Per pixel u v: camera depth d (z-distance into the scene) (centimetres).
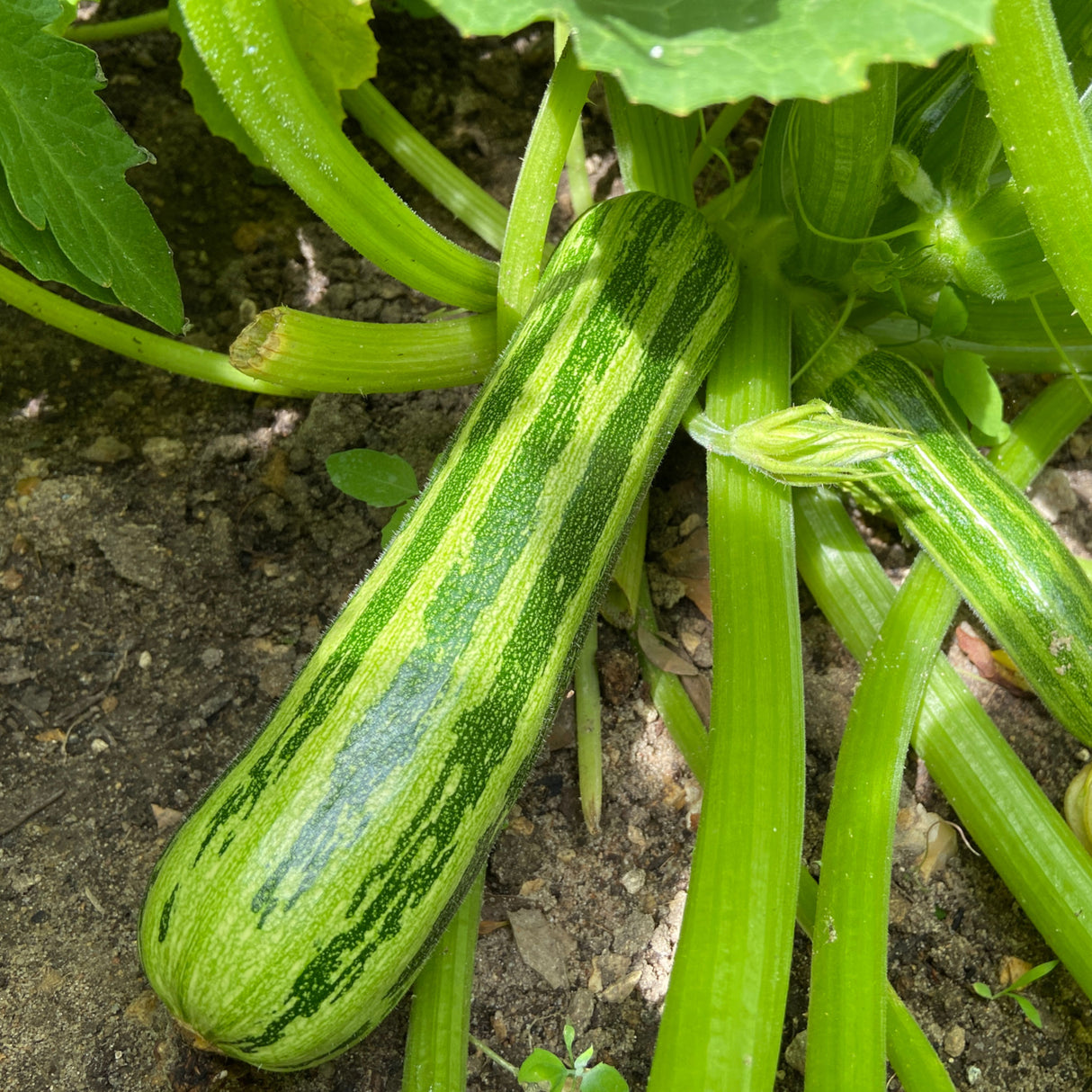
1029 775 34
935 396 36
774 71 21
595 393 31
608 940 36
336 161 31
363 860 26
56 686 39
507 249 34
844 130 31
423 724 27
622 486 31
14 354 44
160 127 49
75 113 29
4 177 30
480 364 37
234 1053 27
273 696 39
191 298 46
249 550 42
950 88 34
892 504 35
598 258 33
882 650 35
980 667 42
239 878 26
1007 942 37
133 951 34
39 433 43
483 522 29
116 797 37
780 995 27
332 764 26
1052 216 28
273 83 30
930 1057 31
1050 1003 37
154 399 44
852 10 21
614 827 38
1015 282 34
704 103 20
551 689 29
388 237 34
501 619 28
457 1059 31
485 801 27
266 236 48
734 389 35
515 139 52
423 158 46
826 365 37
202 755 38
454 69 53
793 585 33
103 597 41
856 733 33
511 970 35
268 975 25
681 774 39
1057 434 42
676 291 33
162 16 48
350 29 37
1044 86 26
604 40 21
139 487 42
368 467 37
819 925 30
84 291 31
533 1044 34
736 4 22
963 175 33
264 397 45
